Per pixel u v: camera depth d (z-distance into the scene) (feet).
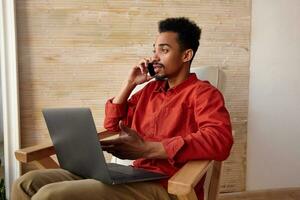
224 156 3.30
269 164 6.91
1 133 6.13
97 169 3.25
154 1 6.22
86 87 6.21
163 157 3.29
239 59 6.59
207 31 6.43
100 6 6.08
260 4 6.56
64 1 5.97
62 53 6.07
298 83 6.84
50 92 6.11
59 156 3.83
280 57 6.72
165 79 4.28
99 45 6.15
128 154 3.32
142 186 3.45
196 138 3.29
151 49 6.30
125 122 4.54
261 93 6.73
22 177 3.75
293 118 6.89
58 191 3.16
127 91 4.47
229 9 6.47
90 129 3.00
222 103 3.70
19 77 5.97
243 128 6.72
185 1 6.31
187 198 2.80
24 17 5.87
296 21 6.70
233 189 6.81
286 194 6.82
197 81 4.10
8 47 5.76
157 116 4.08
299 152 7.00
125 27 6.20
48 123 3.63
